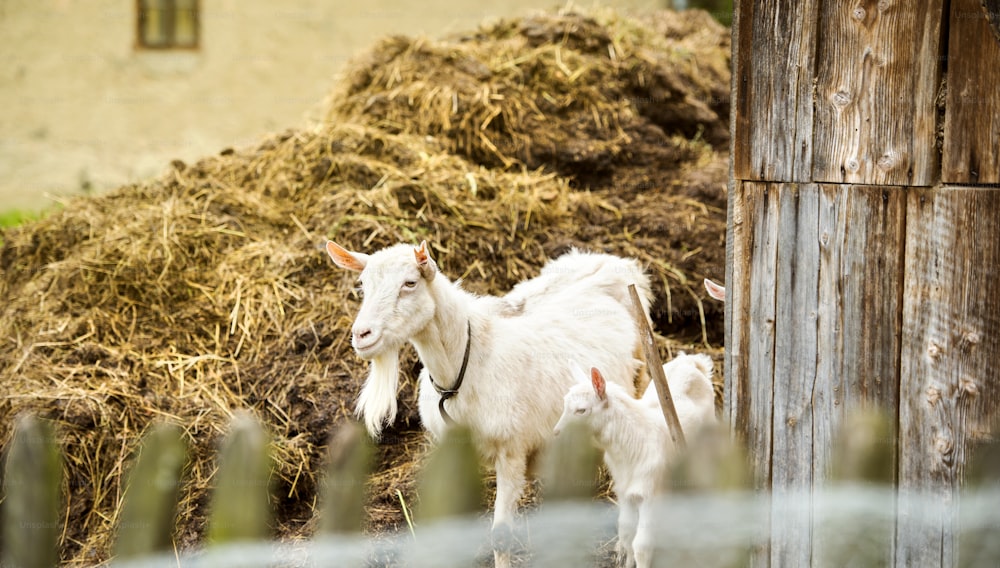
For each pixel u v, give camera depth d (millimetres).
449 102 8852
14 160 13977
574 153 8844
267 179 8398
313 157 8328
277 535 5996
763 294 4621
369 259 5293
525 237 7875
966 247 4164
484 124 8750
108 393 6605
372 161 8211
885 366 4383
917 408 4328
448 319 5410
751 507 4395
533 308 6152
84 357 6922
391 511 5957
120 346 7062
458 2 14602
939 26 4117
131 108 14266
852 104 4324
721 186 8711
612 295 6387
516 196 8062
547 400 5672
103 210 8328
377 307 5148
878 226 4336
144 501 3393
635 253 7957
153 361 6941
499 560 5359
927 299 4262
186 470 6195
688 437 5496
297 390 6750
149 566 3393
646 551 5109
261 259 7590
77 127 14172
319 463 6363
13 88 14023
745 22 4500
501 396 5523
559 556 3490
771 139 4520
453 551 3312
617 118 9273
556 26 9906
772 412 4652
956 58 4098
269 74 14477
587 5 13961
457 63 9312
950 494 4277
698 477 3770
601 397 5188
